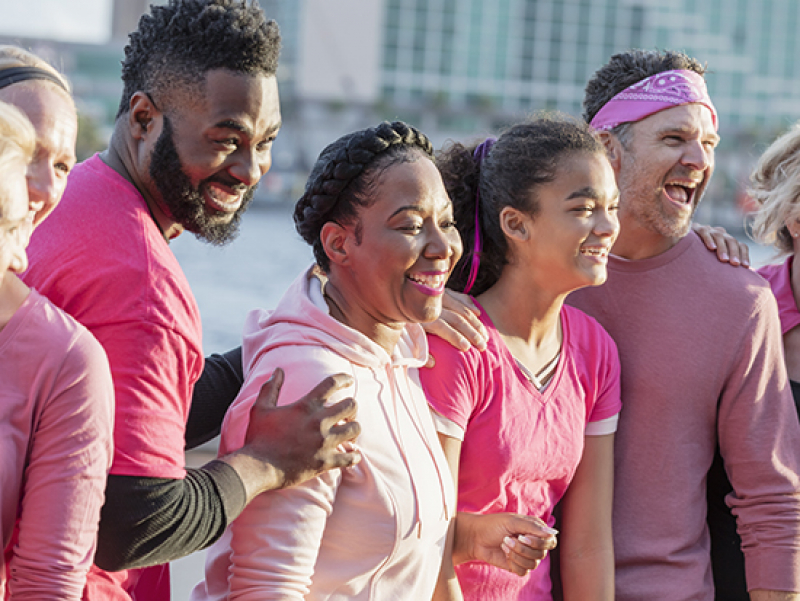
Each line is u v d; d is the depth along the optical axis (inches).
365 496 82.8
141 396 77.4
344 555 82.7
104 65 3907.5
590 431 110.4
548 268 101.1
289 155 4741.6
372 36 4771.2
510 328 105.4
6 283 70.6
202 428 113.5
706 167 118.8
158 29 85.6
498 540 92.8
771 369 118.1
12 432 68.3
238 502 77.5
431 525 86.3
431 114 4803.2
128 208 83.0
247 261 1676.9
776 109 4896.7
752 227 145.2
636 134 118.9
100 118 3727.9
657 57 122.0
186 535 75.2
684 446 117.1
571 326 111.0
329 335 87.0
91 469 70.1
